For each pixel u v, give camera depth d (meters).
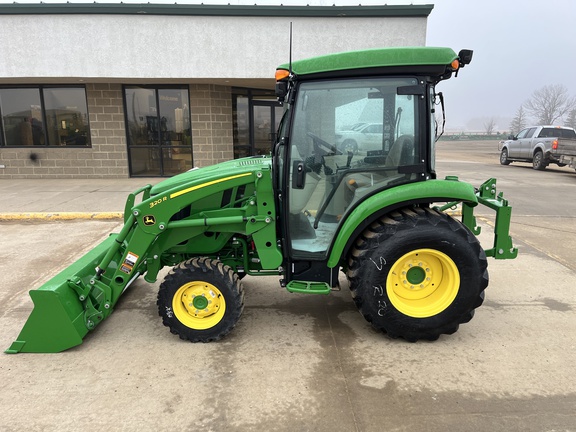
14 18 10.00
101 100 11.52
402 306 3.36
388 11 10.15
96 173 12.00
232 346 3.41
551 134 16.09
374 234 3.26
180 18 10.14
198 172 3.92
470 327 3.68
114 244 3.47
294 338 3.54
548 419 2.53
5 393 2.82
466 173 14.38
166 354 3.30
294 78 3.18
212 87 11.68
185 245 3.72
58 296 3.24
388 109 3.23
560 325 3.70
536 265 5.22
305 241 3.54
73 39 10.13
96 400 2.75
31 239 6.43
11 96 11.66
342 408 2.65
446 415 2.57
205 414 2.61
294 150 3.30
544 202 9.20
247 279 4.96
